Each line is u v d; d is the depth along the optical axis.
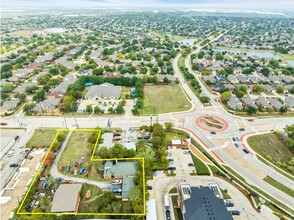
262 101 162.12
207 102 163.88
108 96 168.88
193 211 72.19
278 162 106.81
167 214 80.44
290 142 115.69
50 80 190.88
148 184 93.44
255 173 101.19
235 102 159.88
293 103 160.38
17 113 148.12
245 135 128.00
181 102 165.12
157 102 164.38
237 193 90.06
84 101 164.25
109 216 77.56
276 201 87.44
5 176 97.94
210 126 135.62
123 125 134.88
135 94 169.62
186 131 130.00
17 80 196.38
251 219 79.75
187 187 82.06
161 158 102.62
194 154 111.62
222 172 100.31
